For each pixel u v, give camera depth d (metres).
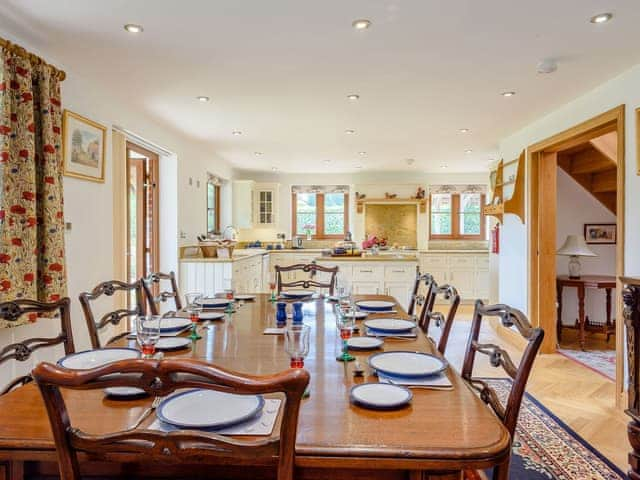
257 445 0.84
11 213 2.21
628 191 2.82
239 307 2.71
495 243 5.46
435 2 1.99
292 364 1.37
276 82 3.07
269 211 7.69
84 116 3.05
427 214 7.93
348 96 3.39
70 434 0.87
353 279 5.12
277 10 2.07
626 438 2.47
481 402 1.23
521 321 1.35
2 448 0.99
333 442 0.98
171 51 2.55
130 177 4.36
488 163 6.70
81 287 3.04
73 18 2.15
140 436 0.85
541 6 2.03
